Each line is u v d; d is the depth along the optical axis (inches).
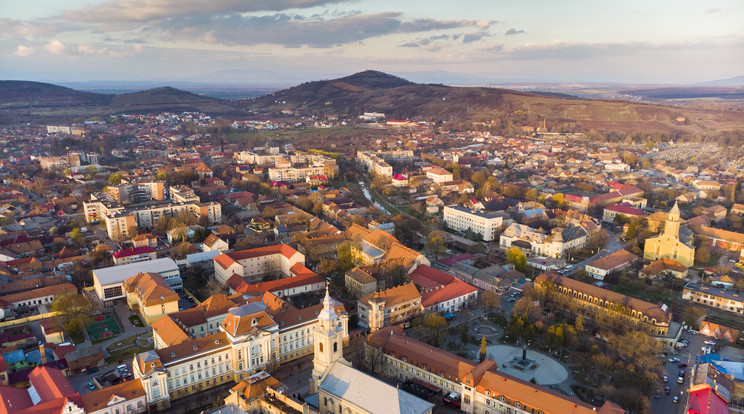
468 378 7440.9
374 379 6732.3
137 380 7411.4
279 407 6702.8
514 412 6968.5
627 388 7672.2
